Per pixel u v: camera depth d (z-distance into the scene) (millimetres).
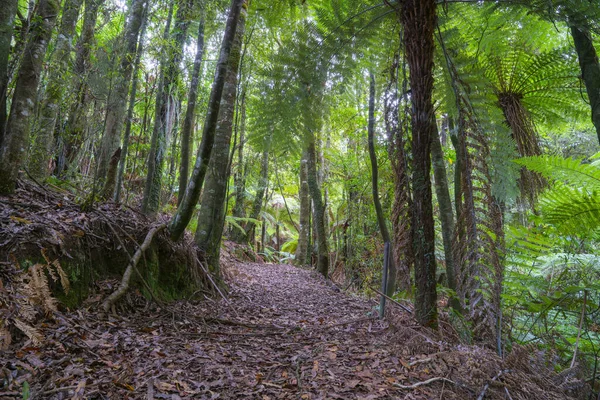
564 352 3350
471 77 3361
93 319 2715
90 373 1959
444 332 3004
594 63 2961
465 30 4254
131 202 6379
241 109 8828
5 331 2008
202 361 2373
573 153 9383
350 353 2705
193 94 5281
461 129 2865
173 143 7062
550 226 3639
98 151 5109
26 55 3092
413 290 3500
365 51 3861
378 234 8219
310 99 3803
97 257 3258
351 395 2020
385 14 3512
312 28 3686
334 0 3545
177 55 5461
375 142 6703
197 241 4879
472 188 2744
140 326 2904
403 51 3377
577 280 3736
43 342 2131
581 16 2711
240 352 2662
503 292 3479
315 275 8602
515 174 3295
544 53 4617
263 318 3965
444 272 6160
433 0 2846
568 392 2494
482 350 2631
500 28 4094
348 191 10062
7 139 3088
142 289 3500
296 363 2447
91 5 5086
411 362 2482
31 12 3443
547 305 3250
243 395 1963
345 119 9781
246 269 8141
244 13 5082
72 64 4387
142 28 4453
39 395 1665
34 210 3131
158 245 3996
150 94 5852
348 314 4398
